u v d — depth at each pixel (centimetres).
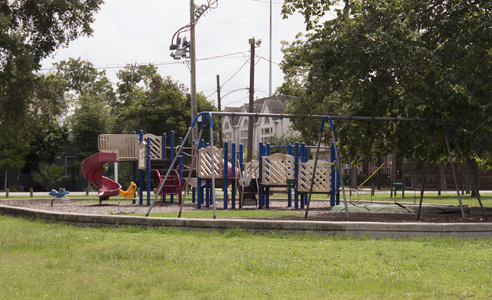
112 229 1020
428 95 1235
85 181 4103
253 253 714
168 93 3859
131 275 561
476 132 1180
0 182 3956
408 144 1425
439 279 553
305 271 592
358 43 1160
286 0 1327
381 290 494
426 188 4578
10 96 2370
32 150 3909
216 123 4056
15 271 586
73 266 614
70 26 2798
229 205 1925
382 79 1212
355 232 910
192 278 546
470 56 1191
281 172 1691
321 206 1855
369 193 3456
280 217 1238
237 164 1877
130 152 1912
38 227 1068
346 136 1406
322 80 1248
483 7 1309
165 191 1972
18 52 2392
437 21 1323
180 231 966
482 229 916
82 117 3944
